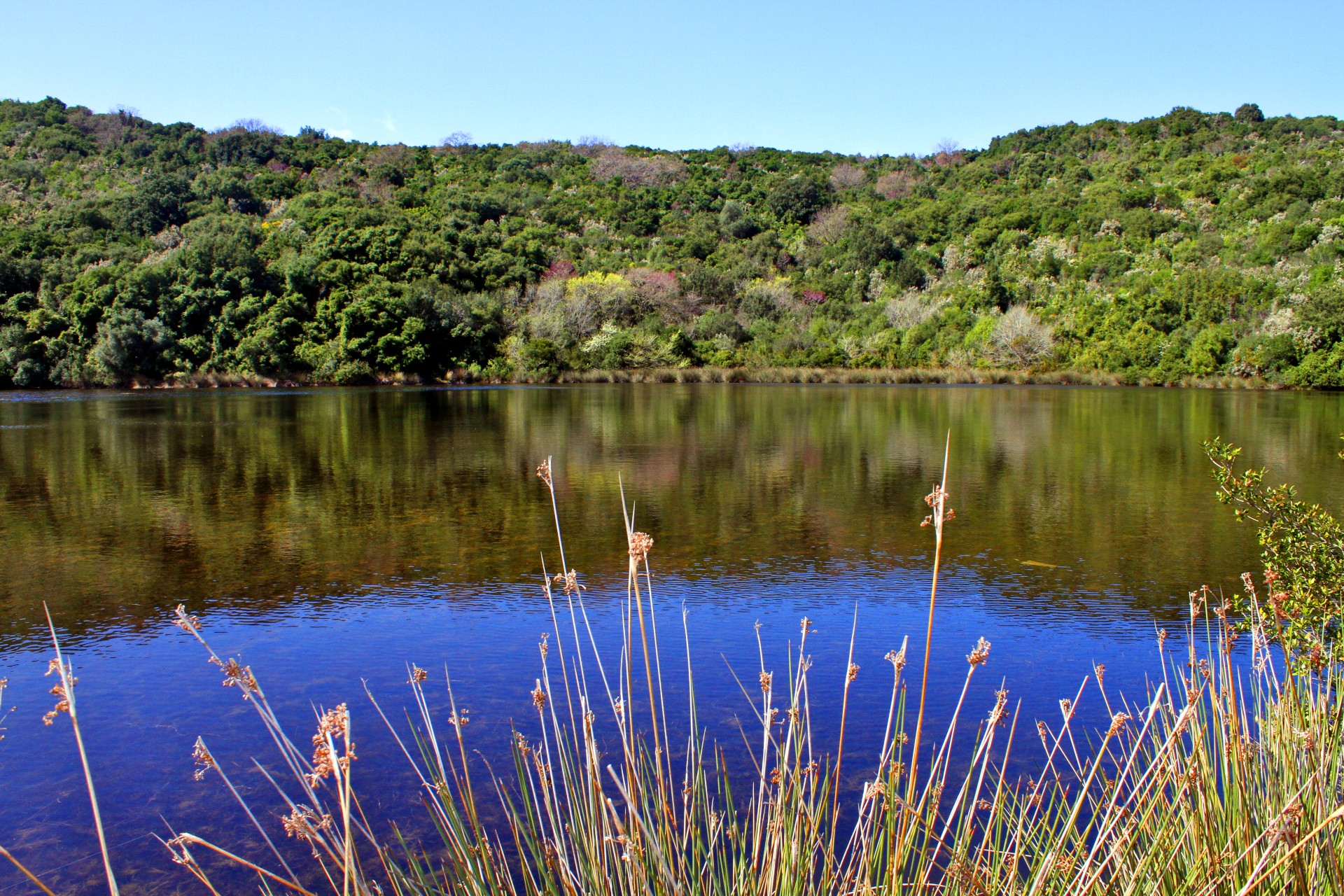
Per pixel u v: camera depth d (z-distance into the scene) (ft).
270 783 12.49
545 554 25.45
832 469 42.65
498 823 11.12
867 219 232.32
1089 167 262.47
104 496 34.53
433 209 207.21
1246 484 15.23
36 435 56.95
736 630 18.89
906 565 24.35
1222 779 8.02
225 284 132.16
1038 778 11.86
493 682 15.96
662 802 7.06
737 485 37.83
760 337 161.68
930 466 43.68
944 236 221.05
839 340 161.89
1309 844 6.60
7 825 11.46
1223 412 80.79
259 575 23.17
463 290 162.81
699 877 7.23
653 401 94.53
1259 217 195.42
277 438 55.88
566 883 7.15
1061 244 198.49
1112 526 29.32
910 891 7.39
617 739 13.46
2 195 186.70
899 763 7.19
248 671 6.26
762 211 252.01
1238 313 144.97
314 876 10.21
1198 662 10.14
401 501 33.63
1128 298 148.66
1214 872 6.67
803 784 7.59
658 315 163.63
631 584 6.63
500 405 88.17
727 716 14.37
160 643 18.06
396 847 10.69
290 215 185.78
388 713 14.65
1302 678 9.87
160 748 13.52
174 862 10.60
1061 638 18.25
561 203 237.45
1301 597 12.97
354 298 138.62
